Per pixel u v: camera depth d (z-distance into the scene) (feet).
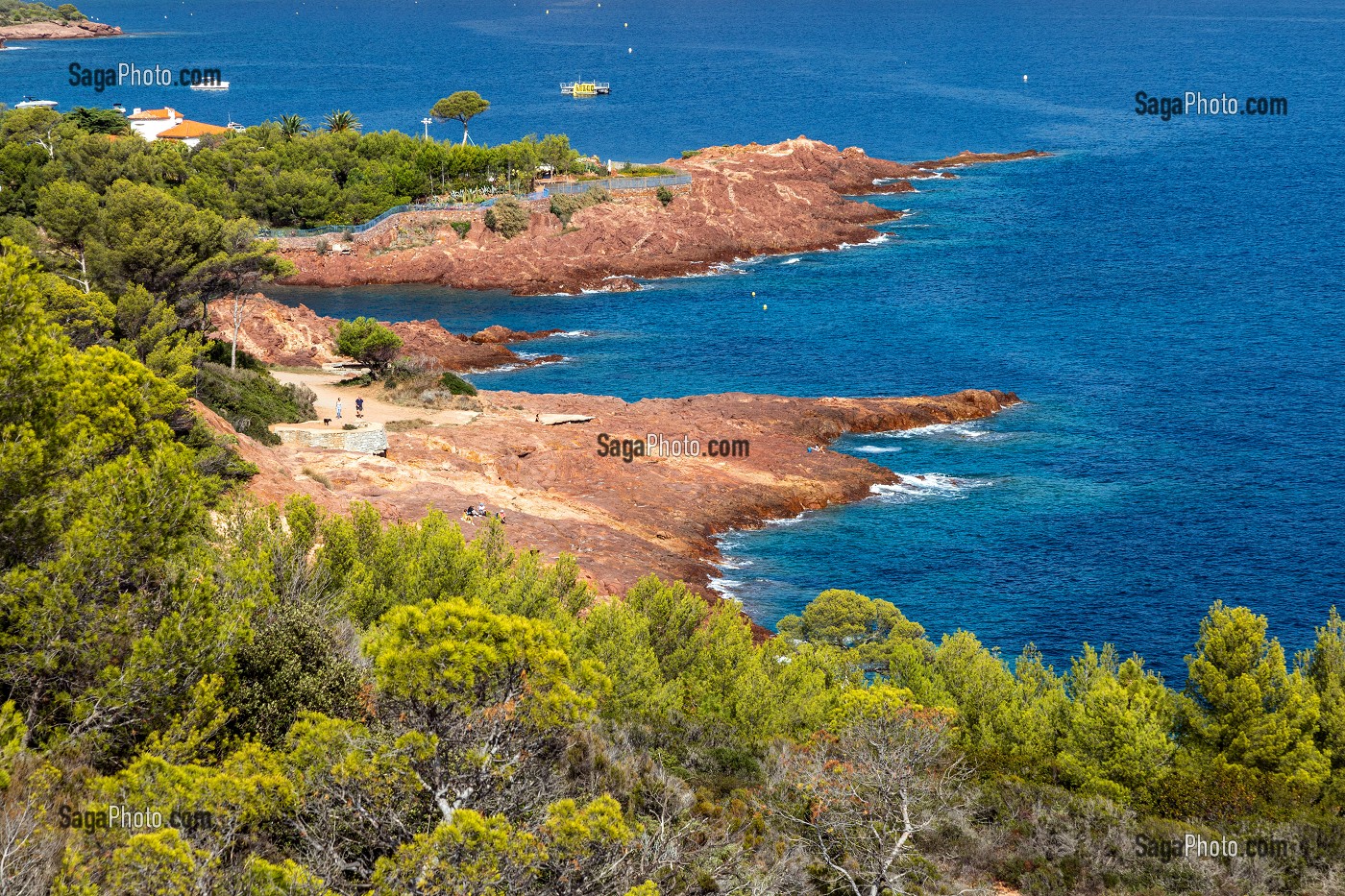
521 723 72.23
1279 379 387.75
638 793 83.25
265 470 212.02
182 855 55.52
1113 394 377.50
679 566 250.57
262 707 78.79
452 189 612.70
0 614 79.05
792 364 417.49
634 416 340.39
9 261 89.97
